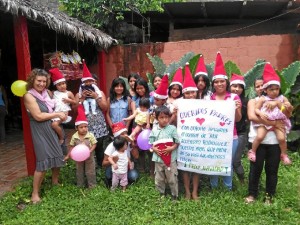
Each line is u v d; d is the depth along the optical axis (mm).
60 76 5035
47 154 4512
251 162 4344
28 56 5098
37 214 4078
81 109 4902
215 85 4402
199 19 11148
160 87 4715
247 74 6902
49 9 6137
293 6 9195
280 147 4230
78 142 4871
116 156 4742
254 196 4391
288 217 3912
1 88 8555
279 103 4121
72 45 9086
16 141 8547
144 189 4656
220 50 8734
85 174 4988
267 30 10867
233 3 9062
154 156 4477
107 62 9438
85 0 9586
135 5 9609
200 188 4859
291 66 6836
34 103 4383
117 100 5512
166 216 4016
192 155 4391
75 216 4008
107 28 10633
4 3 4168
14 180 5379
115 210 4180
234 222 3764
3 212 4184
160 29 13086
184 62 7801
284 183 4949
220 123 4281
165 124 4418
